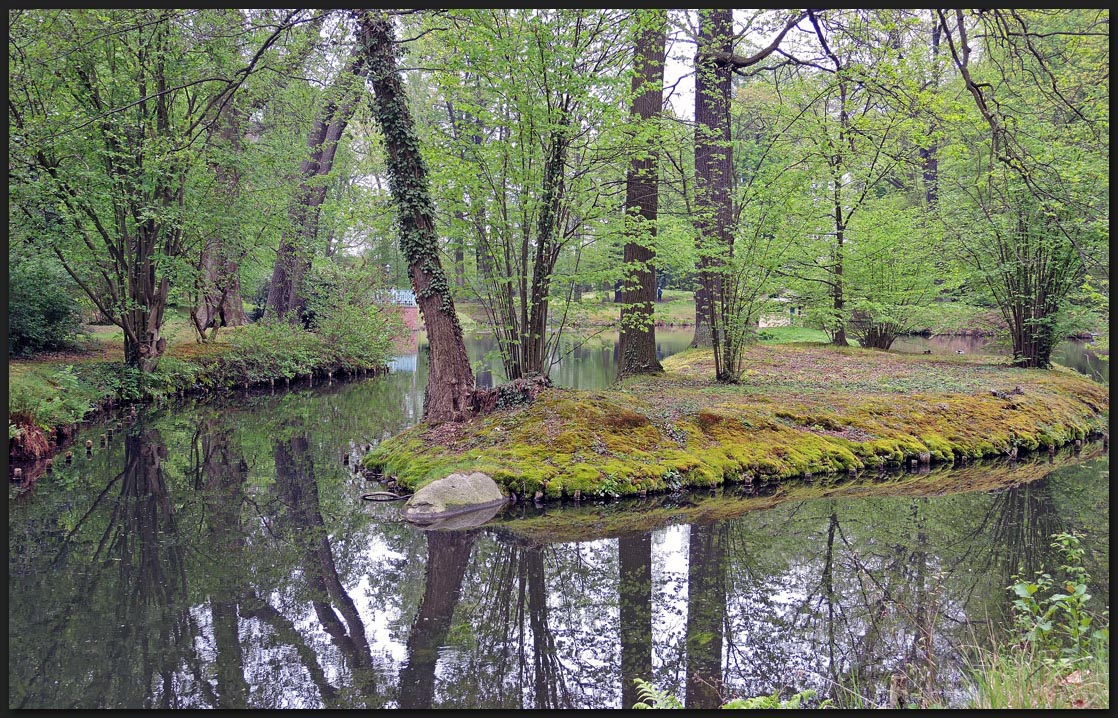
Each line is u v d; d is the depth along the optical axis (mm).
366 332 23500
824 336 24422
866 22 8805
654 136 10797
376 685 4688
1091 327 16125
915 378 14180
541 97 9852
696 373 15031
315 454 11883
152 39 12359
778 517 8219
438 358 10562
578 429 9672
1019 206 13438
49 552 7230
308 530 7898
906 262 17875
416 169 10273
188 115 13438
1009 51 8172
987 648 4938
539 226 10570
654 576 6586
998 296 16641
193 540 7605
